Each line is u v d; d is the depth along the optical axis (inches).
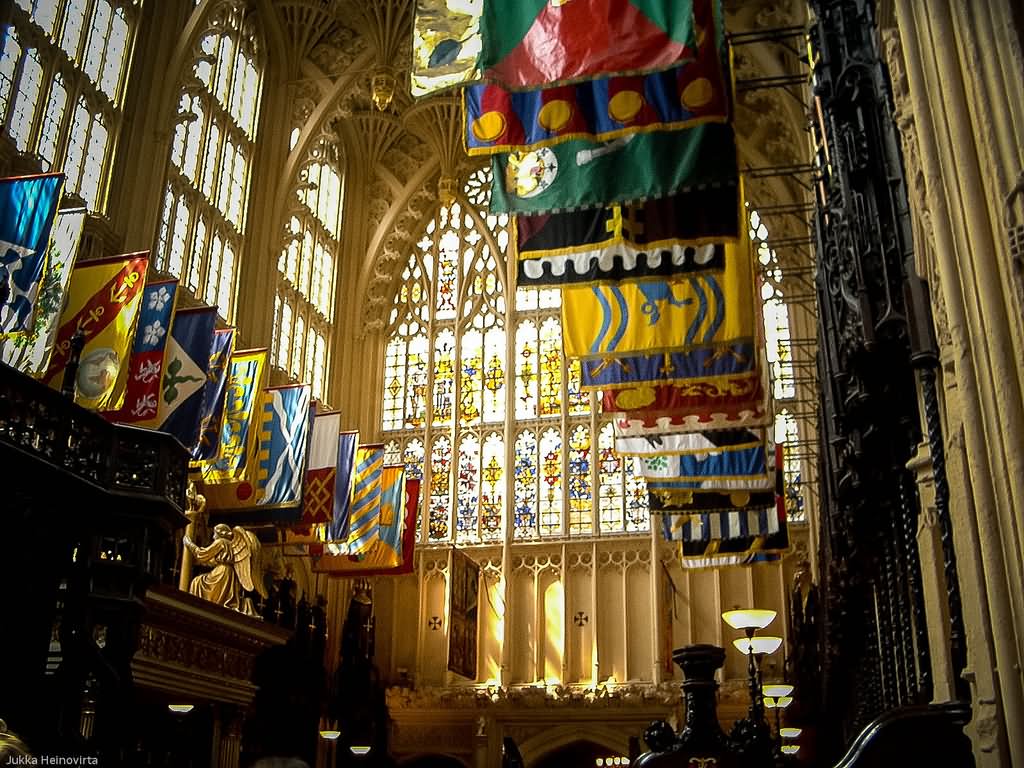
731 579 1254.3
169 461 550.6
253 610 934.4
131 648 522.6
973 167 254.7
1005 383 238.1
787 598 1215.6
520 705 1259.8
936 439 302.8
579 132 378.0
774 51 1200.8
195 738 894.4
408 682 1295.5
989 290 244.8
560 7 350.0
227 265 1173.1
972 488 272.4
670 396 640.4
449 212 1531.7
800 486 1242.6
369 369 1473.9
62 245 611.2
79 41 929.5
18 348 587.5
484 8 354.3
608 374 598.9
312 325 1366.9
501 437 1407.5
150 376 685.9
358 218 1507.1
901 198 347.9
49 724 467.2
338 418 1015.0
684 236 441.1
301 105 1317.7
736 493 757.9
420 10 361.7
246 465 879.1
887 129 356.2
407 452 1432.1
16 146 808.9
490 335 1467.8
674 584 1270.9
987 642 259.1
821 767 1026.1
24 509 473.4
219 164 1155.3
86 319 642.8
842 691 984.9
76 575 500.7
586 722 1239.5
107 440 528.4
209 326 732.0
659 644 1230.3
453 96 1409.9
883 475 455.5
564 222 455.2
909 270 329.7
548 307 1451.8
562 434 1374.3
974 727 282.2
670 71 378.6
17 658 466.0
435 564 1363.2
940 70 266.1
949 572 282.8
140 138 989.8
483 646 1304.1
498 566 1338.6
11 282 543.2
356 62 1294.3
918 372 327.6
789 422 1275.8
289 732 1087.6
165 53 1035.3
